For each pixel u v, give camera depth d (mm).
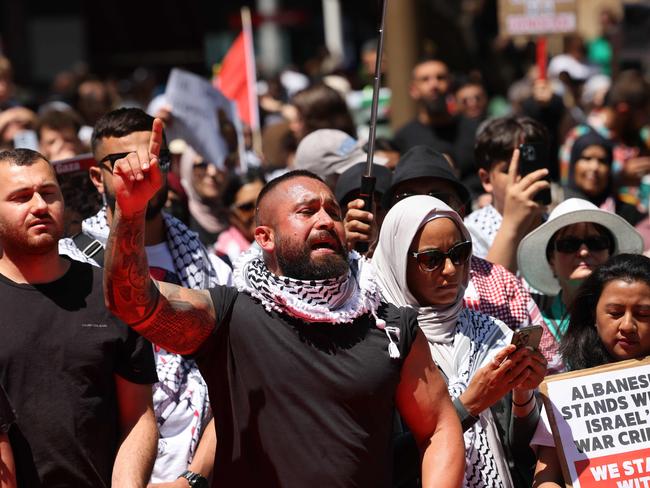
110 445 7625
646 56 23750
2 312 7504
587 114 21906
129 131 9188
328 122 14867
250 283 7348
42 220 7566
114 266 6754
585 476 7879
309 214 7383
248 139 17438
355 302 7297
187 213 12672
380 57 8688
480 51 31031
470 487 7957
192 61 36281
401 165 10047
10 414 7246
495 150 10898
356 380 7133
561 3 16578
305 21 44000
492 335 8562
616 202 13914
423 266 8266
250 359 7230
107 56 36688
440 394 7422
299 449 7094
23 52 39812
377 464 7184
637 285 8281
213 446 8117
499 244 10195
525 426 8281
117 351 7648
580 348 8562
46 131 14977
